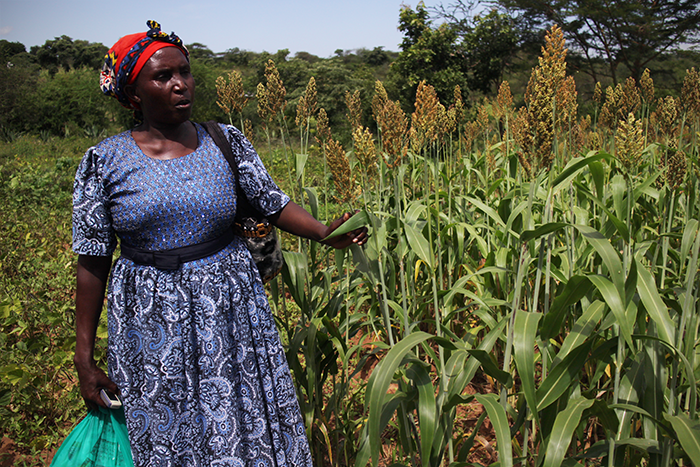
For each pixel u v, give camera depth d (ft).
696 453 4.09
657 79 71.56
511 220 7.00
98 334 10.11
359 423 7.43
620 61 72.38
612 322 5.51
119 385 5.19
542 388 5.02
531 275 9.17
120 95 5.19
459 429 8.66
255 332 5.52
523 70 71.92
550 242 6.61
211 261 5.28
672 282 7.66
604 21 67.67
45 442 8.77
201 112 96.12
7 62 119.44
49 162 51.98
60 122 114.01
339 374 10.50
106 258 5.28
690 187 8.25
